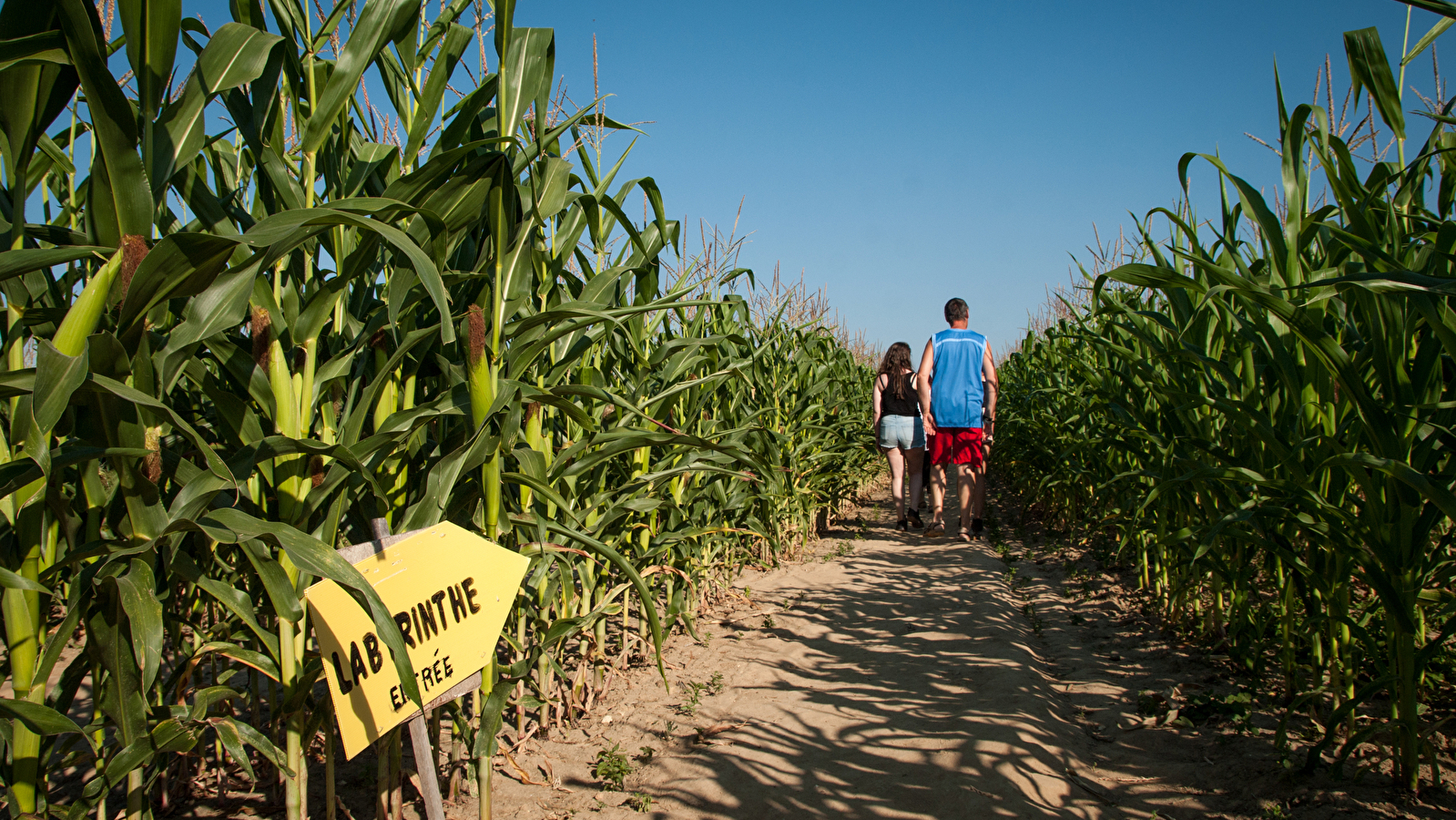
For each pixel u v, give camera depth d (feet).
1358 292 5.80
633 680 10.86
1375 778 6.82
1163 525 12.04
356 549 5.26
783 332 18.65
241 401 4.94
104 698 5.05
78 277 5.31
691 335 12.22
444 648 5.59
